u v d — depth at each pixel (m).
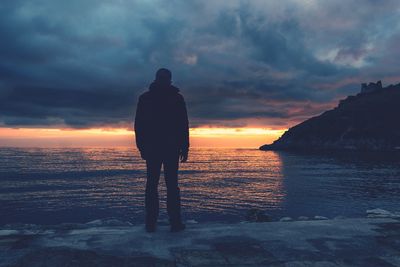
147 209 4.44
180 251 3.64
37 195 94.62
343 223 4.87
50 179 147.50
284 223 4.88
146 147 4.40
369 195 82.50
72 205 76.19
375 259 3.47
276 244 3.90
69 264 3.25
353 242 3.99
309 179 127.94
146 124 4.39
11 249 3.68
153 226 4.41
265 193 92.25
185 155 4.54
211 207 70.69
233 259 3.42
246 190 100.31
